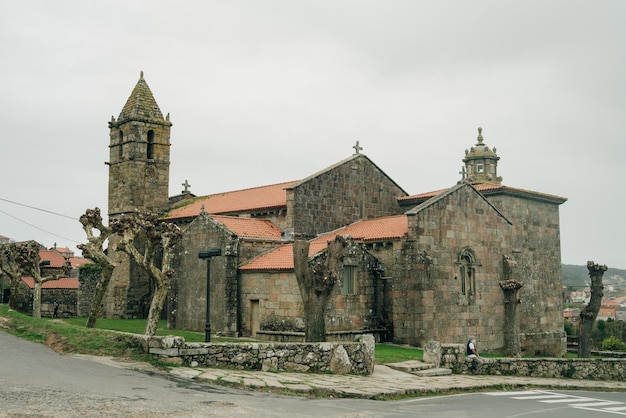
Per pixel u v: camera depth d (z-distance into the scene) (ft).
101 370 72.02
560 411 74.54
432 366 104.73
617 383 123.44
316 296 104.53
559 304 191.93
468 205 152.05
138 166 198.39
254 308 137.90
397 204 181.47
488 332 151.84
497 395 88.69
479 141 214.90
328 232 161.58
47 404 52.60
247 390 70.49
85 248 115.75
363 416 59.93
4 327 100.37
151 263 102.47
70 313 239.71
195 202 203.21
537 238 187.01
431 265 139.85
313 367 89.45
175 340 79.61
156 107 205.57
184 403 57.72
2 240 454.40
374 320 139.54
